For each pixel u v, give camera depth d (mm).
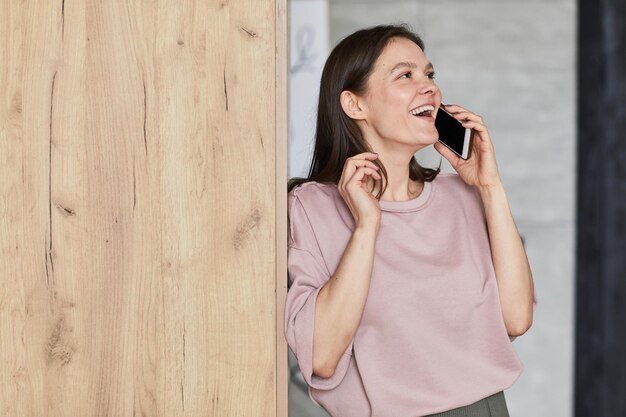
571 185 4117
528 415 4113
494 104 4090
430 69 1624
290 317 1500
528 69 4094
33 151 1474
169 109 1492
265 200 1505
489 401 1567
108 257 1487
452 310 1552
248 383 1509
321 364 1498
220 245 1502
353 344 1530
